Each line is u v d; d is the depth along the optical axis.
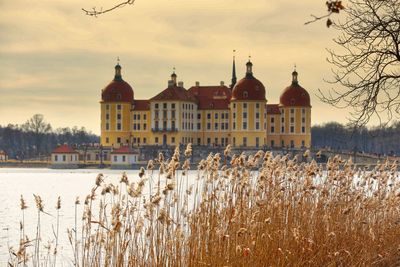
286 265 22.14
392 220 28.48
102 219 24.27
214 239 21.59
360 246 25.30
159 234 21.48
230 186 24.06
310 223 24.94
